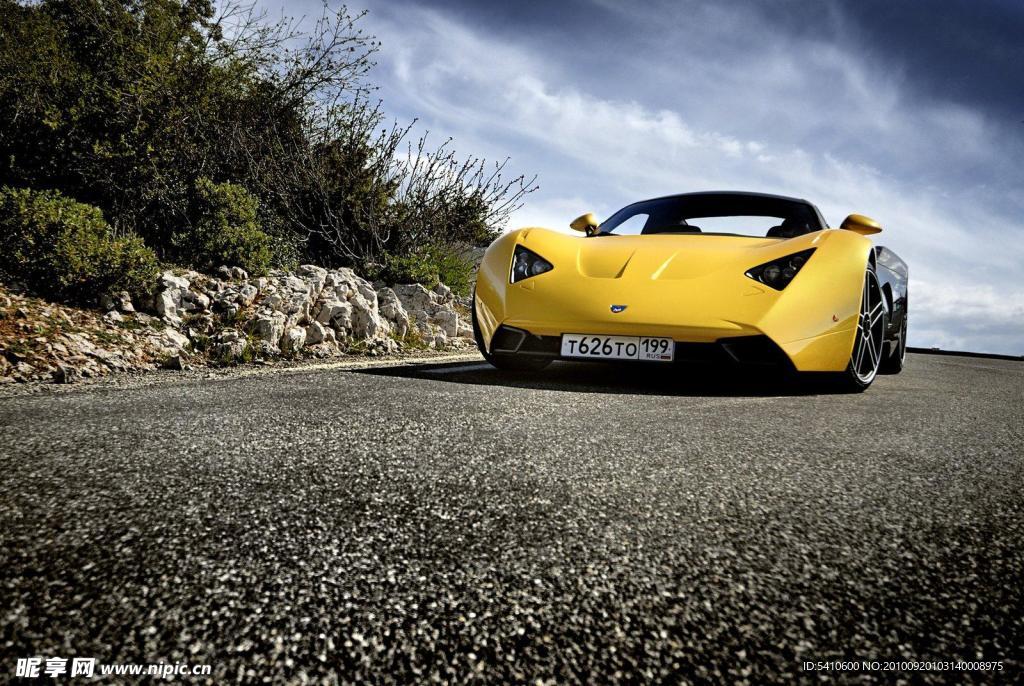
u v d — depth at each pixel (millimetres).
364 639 618
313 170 5945
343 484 1094
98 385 2375
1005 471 1365
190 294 3734
